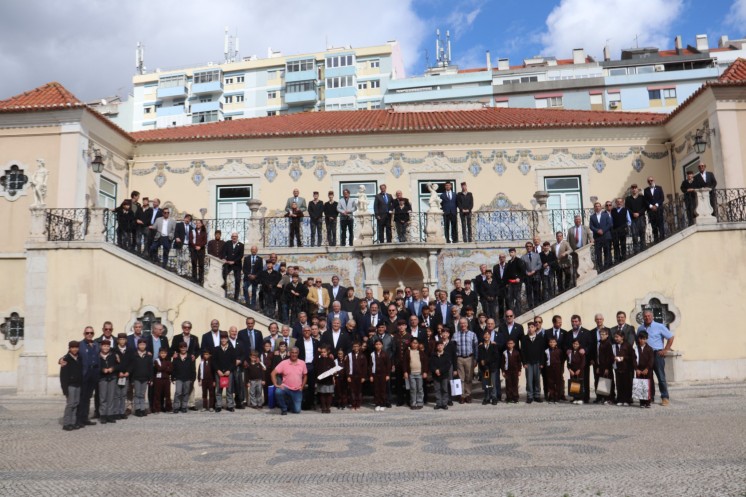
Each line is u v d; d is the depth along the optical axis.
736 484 4.66
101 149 17.41
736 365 12.72
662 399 9.48
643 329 9.52
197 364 12.98
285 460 6.05
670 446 6.18
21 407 11.04
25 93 17.36
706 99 15.98
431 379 10.32
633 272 12.87
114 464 5.95
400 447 6.62
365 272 14.83
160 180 18.80
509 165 18.38
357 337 11.00
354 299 12.15
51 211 15.30
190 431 8.02
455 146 18.44
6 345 15.72
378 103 59.75
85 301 13.33
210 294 12.99
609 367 9.92
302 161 18.56
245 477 5.35
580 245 13.45
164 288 13.17
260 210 18.33
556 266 12.84
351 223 15.20
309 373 10.43
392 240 14.88
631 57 57.69
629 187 18.22
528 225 15.46
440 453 6.23
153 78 63.41
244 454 6.38
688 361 12.70
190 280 13.34
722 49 54.41
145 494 4.86
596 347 10.22
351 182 18.42
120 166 18.47
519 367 10.57
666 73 49.91
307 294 12.48
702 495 4.43
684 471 5.11
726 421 7.57
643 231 13.21
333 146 18.53
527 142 18.44
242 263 13.28
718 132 15.61
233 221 17.05
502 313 12.44
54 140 16.34
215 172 18.67
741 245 13.04
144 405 9.77
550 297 12.70
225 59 66.44
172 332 12.99
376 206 14.88
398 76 63.47
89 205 16.69
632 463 5.48
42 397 12.77
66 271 13.45
